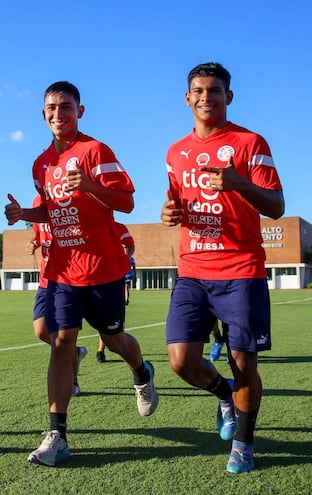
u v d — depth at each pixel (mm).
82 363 8008
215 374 3945
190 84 3820
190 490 3162
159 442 4102
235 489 3176
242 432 3537
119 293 4305
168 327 3785
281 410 5039
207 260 3717
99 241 4180
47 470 3512
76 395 5730
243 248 3678
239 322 3584
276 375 6848
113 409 5141
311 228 72188
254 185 3371
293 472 3459
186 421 4703
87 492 3137
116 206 4066
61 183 4188
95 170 4141
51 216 4289
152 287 68750
